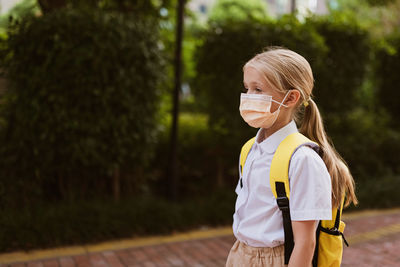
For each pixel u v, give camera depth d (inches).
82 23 144.1
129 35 153.5
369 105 273.0
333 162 49.2
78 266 121.8
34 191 150.9
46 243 135.1
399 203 210.1
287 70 46.3
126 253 134.0
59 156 150.3
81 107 148.8
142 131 162.2
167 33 209.5
